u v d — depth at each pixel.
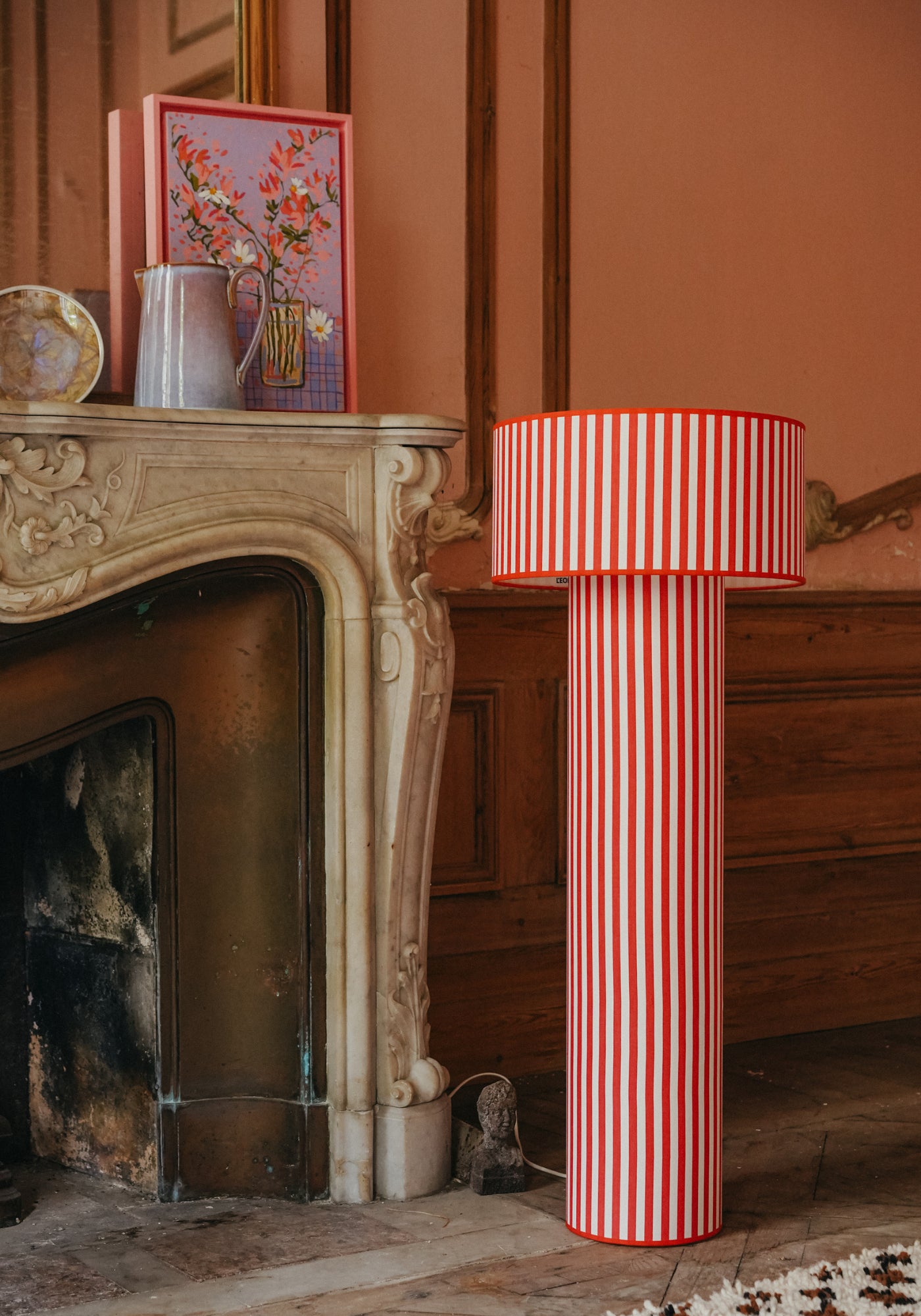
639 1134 2.68
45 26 3.10
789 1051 4.05
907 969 4.40
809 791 4.22
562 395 3.78
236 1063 2.96
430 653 2.94
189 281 2.82
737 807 4.11
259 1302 2.46
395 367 3.55
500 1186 2.98
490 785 3.71
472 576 3.71
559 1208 2.90
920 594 4.38
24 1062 3.26
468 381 3.66
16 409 2.54
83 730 2.79
